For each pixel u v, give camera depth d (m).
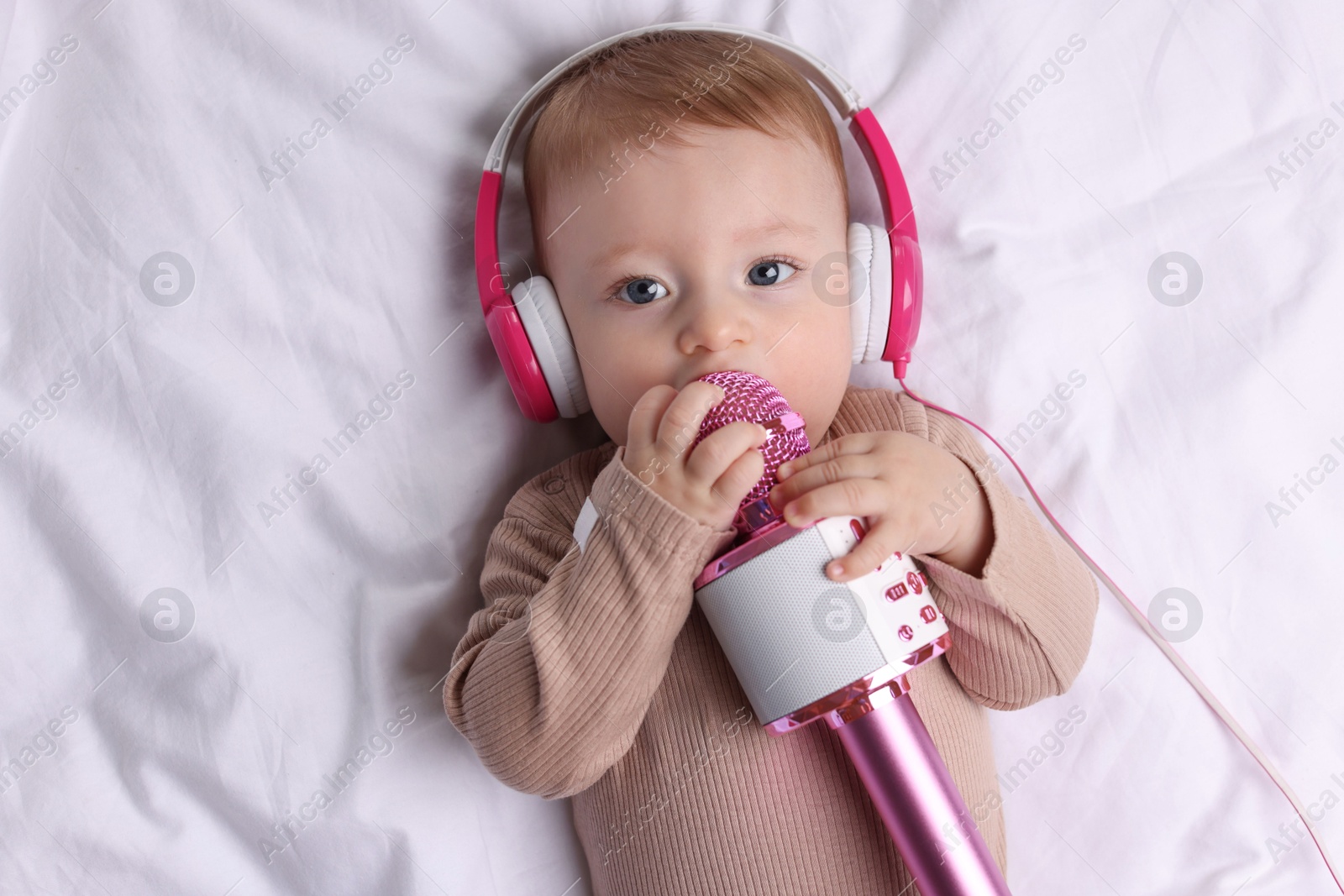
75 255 0.96
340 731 0.99
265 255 0.98
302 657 0.99
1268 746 1.03
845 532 0.73
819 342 0.87
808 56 0.96
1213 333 1.04
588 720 0.80
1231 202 1.04
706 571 0.75
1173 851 1.04
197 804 0.98
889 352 0.95
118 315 0.96
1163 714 1.04
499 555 0.97
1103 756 1.05
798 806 0.84
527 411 0.97
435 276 1.01
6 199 0.96
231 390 0.97
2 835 0.96
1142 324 1.04
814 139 0.92
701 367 0.84
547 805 1.04
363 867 0.99
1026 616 0.83
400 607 1.00
